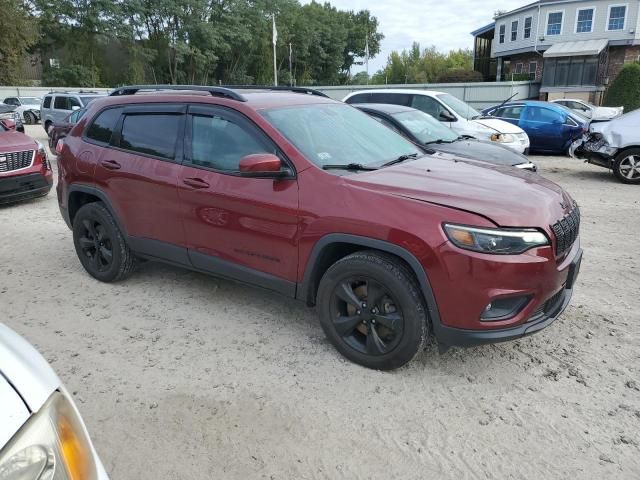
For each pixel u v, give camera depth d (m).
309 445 2.85
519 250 3.05
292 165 3.65
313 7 70.50
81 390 3.34
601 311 4.42
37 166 8.69
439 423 3.02
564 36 37.66
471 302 3.07
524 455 2.77
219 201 3.92
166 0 45.97
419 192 3.30
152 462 2.73
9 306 4.58
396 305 3.29
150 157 4.41
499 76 45.12
